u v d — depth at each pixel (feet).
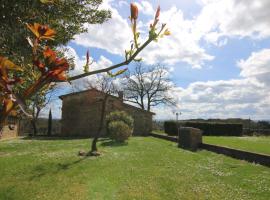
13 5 10.17
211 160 56.65
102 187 36.47
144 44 4.00
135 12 3.77
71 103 132.67
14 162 51.98
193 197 32.68
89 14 18.53
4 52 8.80
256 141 100.83
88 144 85.05
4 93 2.94
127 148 74.84
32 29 3.36
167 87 185.26
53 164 50.14
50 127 140.97
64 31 15.11
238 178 41.42
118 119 100.99
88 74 4.12
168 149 74.28
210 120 161.79
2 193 33.24
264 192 34.63
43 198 31.89
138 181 39.42
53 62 3.17
